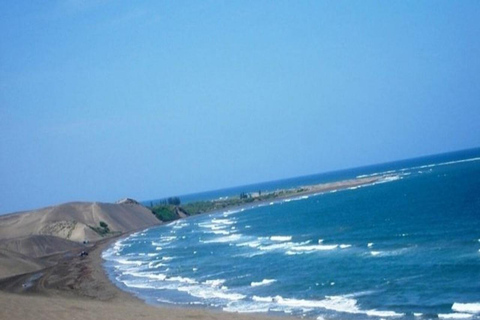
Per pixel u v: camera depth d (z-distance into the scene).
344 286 34.53
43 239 85.06
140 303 34.31
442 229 54.59
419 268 36.75
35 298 29.88
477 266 34.78
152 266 54.84
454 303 26.95
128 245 83.75
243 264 49.09
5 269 59.03
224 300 33.72
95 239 104.44
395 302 28.75
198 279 43.59
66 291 42.06
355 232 63.28
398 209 81.00
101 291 40.81
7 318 18.41
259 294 34.94
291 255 51.00
